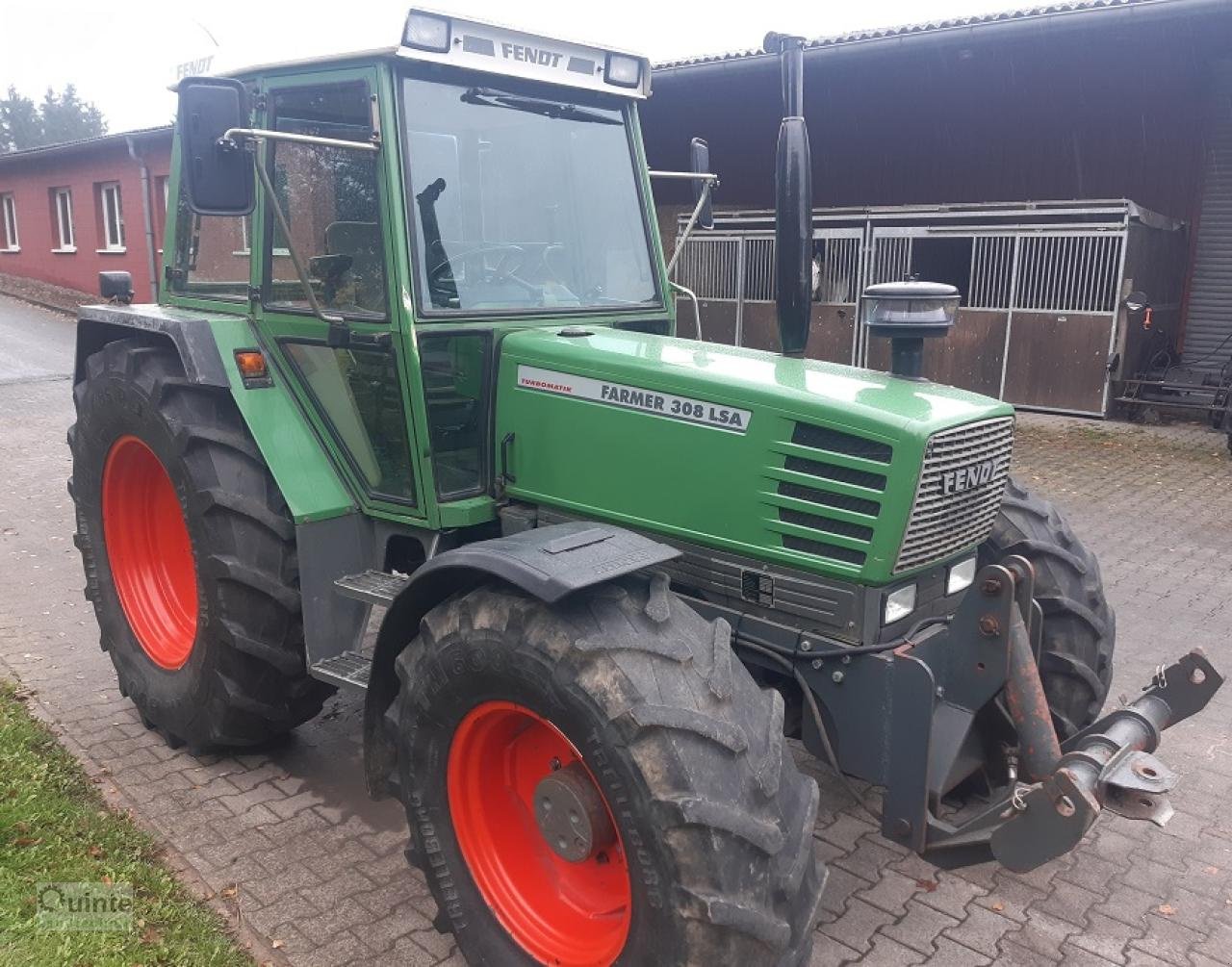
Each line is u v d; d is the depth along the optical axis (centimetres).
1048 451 1000
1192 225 1253
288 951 298
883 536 275
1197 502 825
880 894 334
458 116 340
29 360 1489
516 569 251
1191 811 387
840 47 1125
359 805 376
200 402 382
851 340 1278
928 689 268
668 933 229
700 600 311
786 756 253
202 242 429
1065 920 323
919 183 1381
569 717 244
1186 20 963
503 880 285
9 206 2472
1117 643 542
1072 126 1272
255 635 368
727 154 1445
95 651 507
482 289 346
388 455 351
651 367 307
